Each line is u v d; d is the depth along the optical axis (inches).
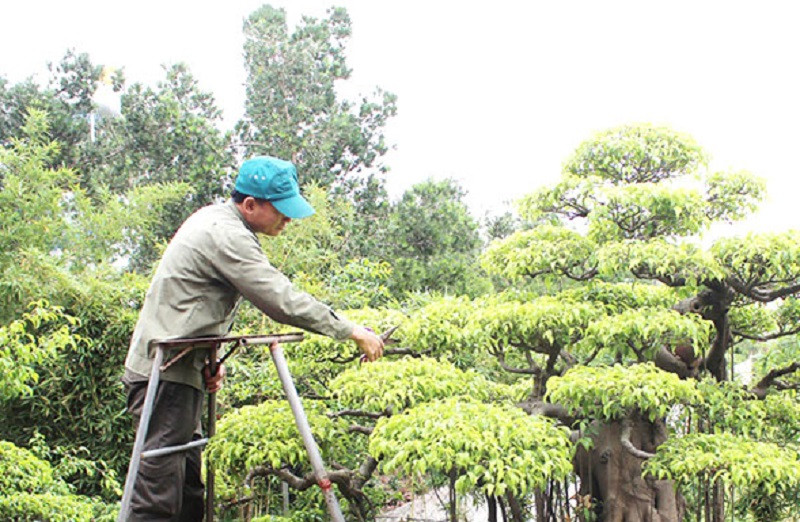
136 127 603.8
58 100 679.7
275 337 133.6
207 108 685.3
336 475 213.2
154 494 130.4
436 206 558.9
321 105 628.7
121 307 392.2
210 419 145.2
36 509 239.0
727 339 255.1
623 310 241.3
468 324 227.9
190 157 590.2
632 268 221.8
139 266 560.1
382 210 606.2
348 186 620.1
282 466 211.2
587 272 246.8
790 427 243.6
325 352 227.6
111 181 637.3
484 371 332.2
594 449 256.1
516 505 243.6
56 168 630.5
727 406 222.7
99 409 382.3
